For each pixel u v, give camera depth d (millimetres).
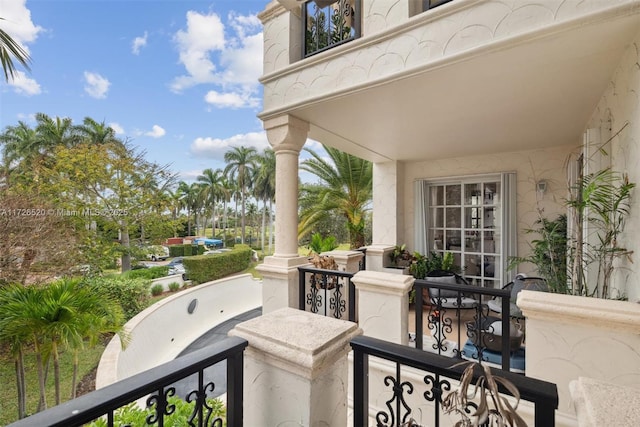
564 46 1670
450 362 839
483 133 3416
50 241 5949
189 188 32188
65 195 8164
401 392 977
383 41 2135
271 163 23250
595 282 2195
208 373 4004
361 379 1008
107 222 8938
